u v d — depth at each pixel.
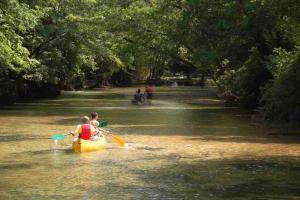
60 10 41.28
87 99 46.25
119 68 70.44
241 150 17.50
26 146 18.42
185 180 12.89
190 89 68.19
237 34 31.44
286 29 30.06
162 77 88.75
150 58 48.50
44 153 16.98
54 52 41.81
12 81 38.75
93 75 71.00
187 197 11.27
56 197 11.31
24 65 30.05
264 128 24.16
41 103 40.75
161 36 45.00
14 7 27.50
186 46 41.53
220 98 48.09
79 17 41.19
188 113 32.38
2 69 31.28
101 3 45.91
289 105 24.81
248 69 34.62
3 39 27.48
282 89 24.27
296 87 23.98
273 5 26.06
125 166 14.74
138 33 45.25
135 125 25.33
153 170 14.14
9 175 13.54
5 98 38.38
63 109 35.06
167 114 31.62
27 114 31.06
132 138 20.56
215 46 36.50
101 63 67.31
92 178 13.17
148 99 45.88
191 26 37.28
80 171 14.06
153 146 18.47
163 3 42.28
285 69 24.73
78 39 42.47
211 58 34.56
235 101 39.66
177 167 14.55
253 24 29.02
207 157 16.17
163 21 43.06
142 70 82.69
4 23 27.80
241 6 28.67
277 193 11.59
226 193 11.59
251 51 34.06
